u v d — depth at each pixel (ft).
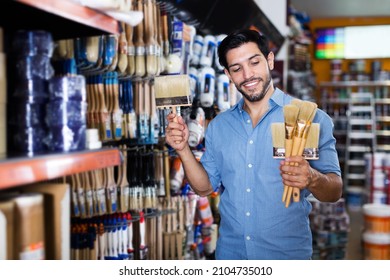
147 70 7.71
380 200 23.79
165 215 9.45
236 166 6.78
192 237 10.52
